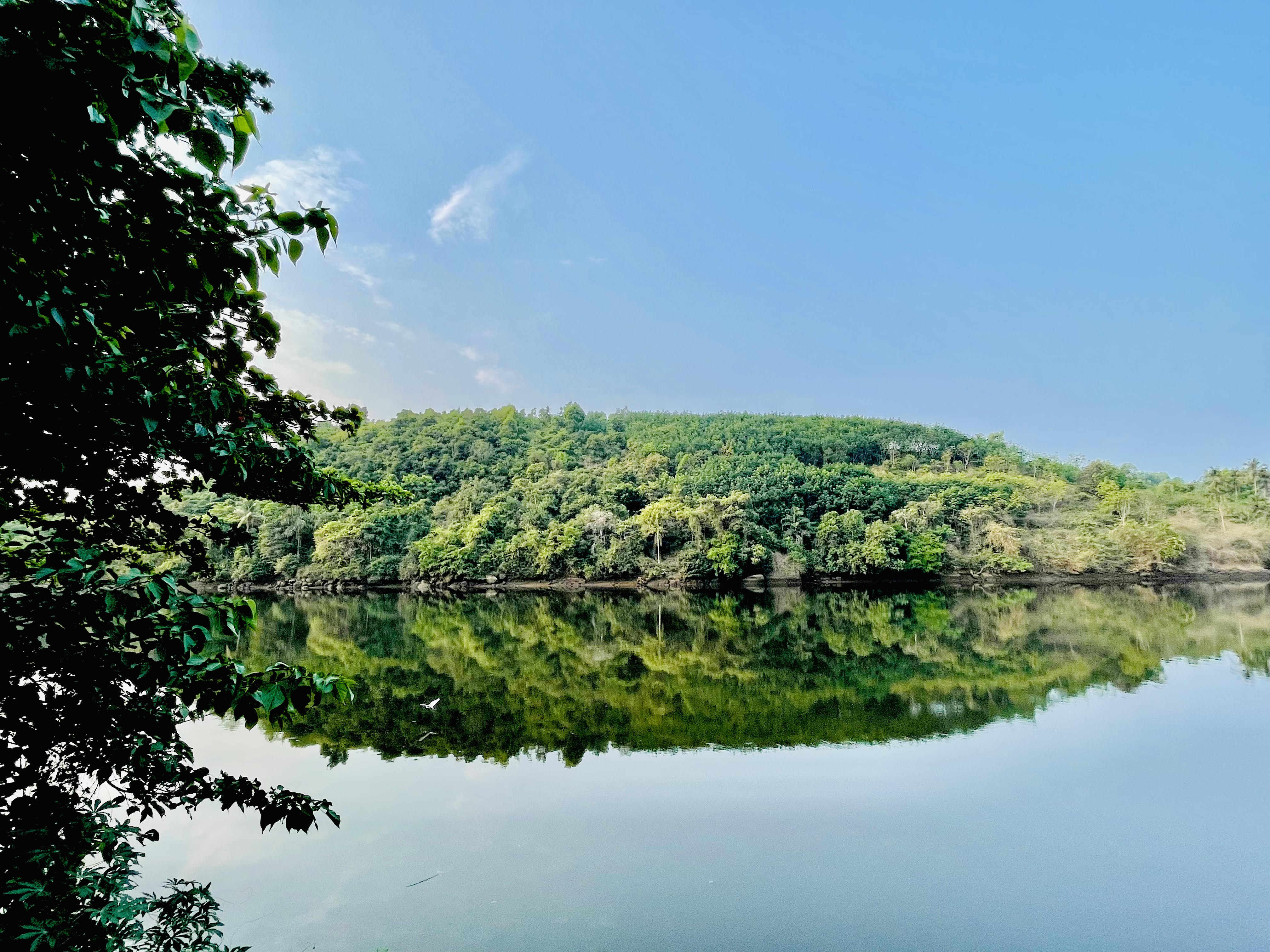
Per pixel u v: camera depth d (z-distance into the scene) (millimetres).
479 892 7238
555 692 17219
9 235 2227
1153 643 23547
